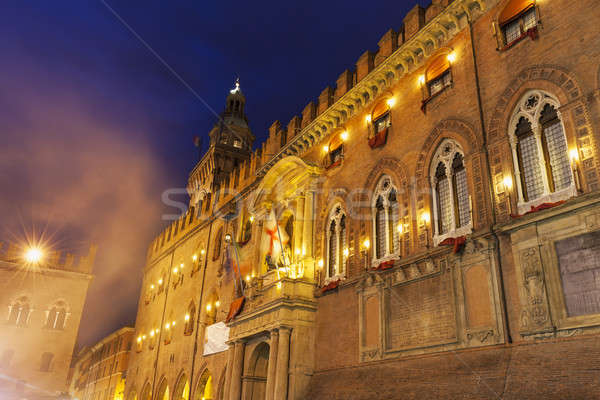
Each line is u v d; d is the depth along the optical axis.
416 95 23.73
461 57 21.53
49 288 64.50
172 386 42.00
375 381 20.36
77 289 65.94
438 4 23.56
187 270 47.16
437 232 20.48
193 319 42.50
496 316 16.61
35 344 61.56
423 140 22.33
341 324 24.14
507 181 17.84
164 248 55.34
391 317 21.23
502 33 20.02
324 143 30.31
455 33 22.25
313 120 31.30
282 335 25.39
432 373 18.02
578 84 16.31
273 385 25.12
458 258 18.56
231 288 36.62
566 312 14.69
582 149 15.66
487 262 17.44
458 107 20.94
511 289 16.50
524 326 15.54
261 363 30.02
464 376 16.64
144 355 51.41
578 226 14.99
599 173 15.06
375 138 25.31
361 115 27.55
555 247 15.47
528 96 18.22
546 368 14.34
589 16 16.61
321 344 25.09
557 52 17.34
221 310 37.34
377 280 22.33
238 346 30.39
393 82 25.56
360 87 27.25
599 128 15.37
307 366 25.02
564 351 14.28
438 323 18.84
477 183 18.98
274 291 27.88
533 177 17.42
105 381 71.19
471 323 17.50
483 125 19.45
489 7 20.83
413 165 22.53
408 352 19.75
